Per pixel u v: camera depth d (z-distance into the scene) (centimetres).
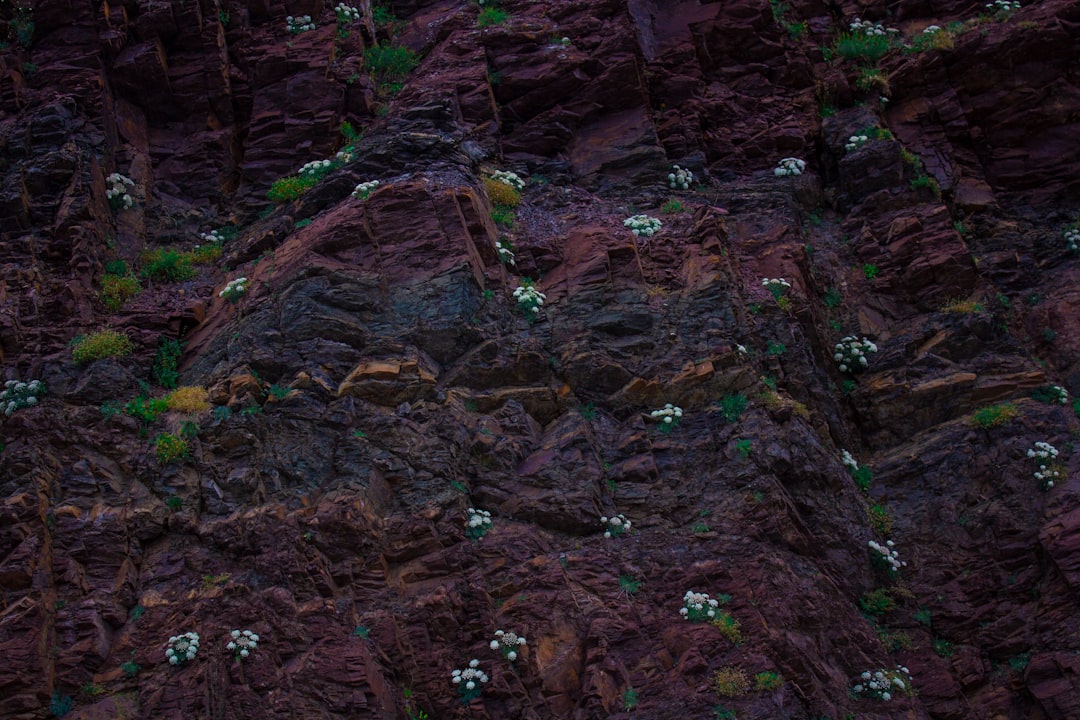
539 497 1520
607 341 1711
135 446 1492
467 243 1709
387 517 1464
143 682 1300
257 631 1333
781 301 1858
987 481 1728
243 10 2203
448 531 1457
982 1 2428
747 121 2248
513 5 2331
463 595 1405
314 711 1273
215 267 1870
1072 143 2281
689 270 1808
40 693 1266
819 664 1413
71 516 1399
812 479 1638
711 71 2314
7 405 1498
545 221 1909
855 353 1900
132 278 1781
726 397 1666
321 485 1477
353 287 1655
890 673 1477
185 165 2059
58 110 1925
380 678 1321
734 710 1307
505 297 1725
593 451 1578
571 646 1380
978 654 1580
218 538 1419
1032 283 2080
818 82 2308
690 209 1981
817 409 1781
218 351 1650
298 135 2083
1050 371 1917
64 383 1547
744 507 1532
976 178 2253
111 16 2072
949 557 1673
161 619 1351
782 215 2025
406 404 1559
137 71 2061
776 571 1466
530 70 2173
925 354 1884
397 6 2436
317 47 2164
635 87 2156
